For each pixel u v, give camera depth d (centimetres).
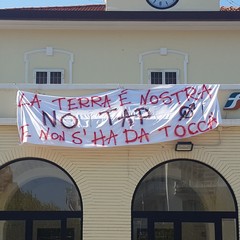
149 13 1758
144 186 1380
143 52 1814
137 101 1378
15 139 1380
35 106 1360
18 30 1820
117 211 1351
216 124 1348
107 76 1802
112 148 1373
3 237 1374
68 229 1368
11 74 1797
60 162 1373
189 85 1391
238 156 1374
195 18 1761
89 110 1367
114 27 1803
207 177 1386
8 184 1390
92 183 1362
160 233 1368
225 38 1831
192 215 1375
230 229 1365
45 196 1384
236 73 1812
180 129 1348
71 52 1811
